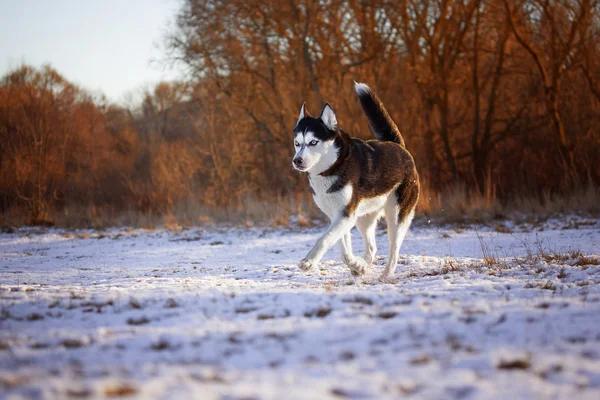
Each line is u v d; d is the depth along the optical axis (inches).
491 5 899.4
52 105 1006.4
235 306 214.1
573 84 922.1
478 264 337.7
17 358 145.1
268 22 981.2
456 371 131.8
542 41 924.0
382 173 316.2
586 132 900.0
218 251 512.7
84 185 1069.1
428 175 907.4
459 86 1002.7
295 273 346.9
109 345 159.6
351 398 118.2
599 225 567.2
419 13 947.3
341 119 952.9
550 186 869.2
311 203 776.9
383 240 526.9
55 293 259.6
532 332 162.9
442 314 187.2
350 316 189.6
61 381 124.5
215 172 1033.5
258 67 1055.0
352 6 952.9
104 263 447.8
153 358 146.7
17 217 837.8
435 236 554.9
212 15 978.7
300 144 293.6
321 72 1002.7
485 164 967.0
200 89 1052.5
